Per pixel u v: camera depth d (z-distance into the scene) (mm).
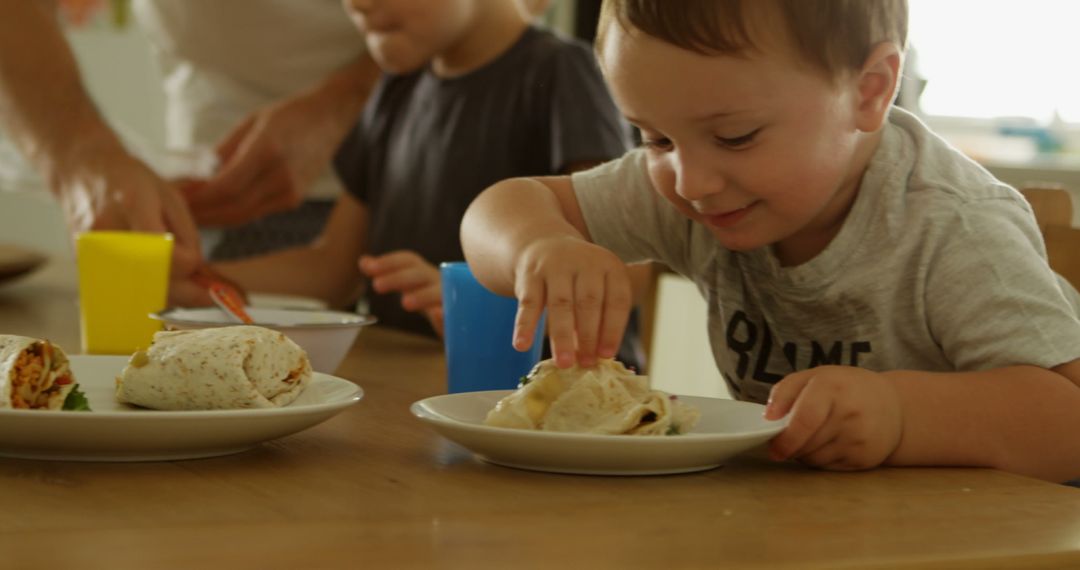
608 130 1787
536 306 835
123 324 1263
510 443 684
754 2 850
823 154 925
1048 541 571
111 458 689
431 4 1795
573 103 1791
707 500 638
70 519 550
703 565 496
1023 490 703
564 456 680
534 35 1936
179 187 2127
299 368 820
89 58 4000
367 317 1194
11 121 1879
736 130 880
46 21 1880
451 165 1936
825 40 887
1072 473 844
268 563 478
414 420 883
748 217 950
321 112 2199
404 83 2111
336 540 521
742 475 721
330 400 830
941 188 1021
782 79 873
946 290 984
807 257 1099
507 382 1011
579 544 528
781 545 539
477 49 1952
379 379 1128
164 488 624
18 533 521
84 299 1271
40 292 1869
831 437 750
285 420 711
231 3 2365
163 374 761
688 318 3250
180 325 1114
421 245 1973
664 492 656
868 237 1039
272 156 2139
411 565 481
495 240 976
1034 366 882
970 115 3424
